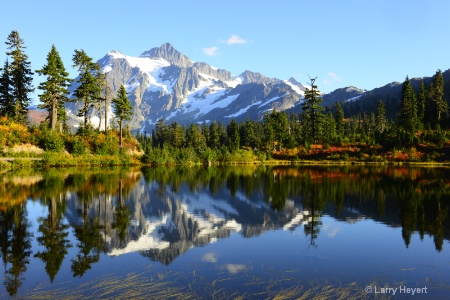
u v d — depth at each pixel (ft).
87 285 30.86
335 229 52.85
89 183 106.93
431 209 68.18
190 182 118.93
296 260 38.34
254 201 79.00
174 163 245.86
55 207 68.59
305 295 28.84
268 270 35.01
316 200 79.71
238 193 91.50
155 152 241.14
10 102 203.82
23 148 168.96
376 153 251.80
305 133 313.94
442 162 226.99
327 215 63.31
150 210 67.87
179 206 72.59
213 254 40.57
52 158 169.37
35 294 28.91
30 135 176.96
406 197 82.79
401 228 53.36
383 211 66.44
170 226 54.75
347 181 118.93
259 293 29.17
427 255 40.27
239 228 53.67
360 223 56.65
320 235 49.42
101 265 36.42
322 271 34.86
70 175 130.93
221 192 93.61
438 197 82.58
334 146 276.41
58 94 201.46
